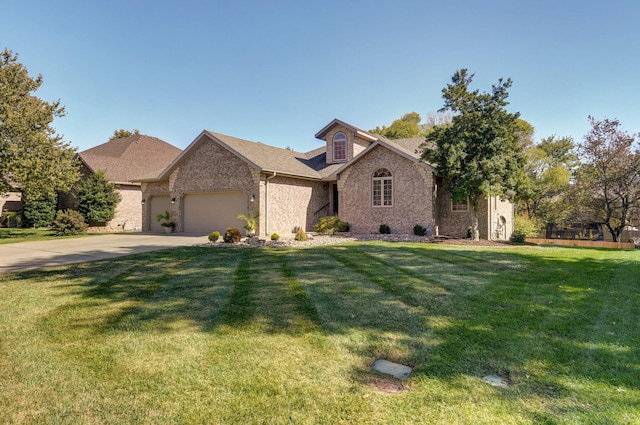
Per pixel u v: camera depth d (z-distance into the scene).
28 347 4.36
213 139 19.56
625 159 18.39
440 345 4.33
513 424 2.84
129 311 5.72
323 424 2.89
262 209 18.66
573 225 25.14
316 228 19.50
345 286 7.17
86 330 4.91
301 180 21.38
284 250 12.72
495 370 3.72
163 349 4.28
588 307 5.76
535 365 3.80
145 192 23.47
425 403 3.15
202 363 3.92
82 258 11.40
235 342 4.46
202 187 20.50
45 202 27.83
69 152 21.25
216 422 2.92
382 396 3.28
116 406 3.14
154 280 7.91
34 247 14.41
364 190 19.88
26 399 3.26
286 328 4.92
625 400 3.15
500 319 5.19
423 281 7.58
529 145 32.72
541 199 28.38
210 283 7.55
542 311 5.54
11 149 18.22
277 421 2.93
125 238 17.98
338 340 4.50
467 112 15.70
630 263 9.96
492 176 15.12
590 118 19.55
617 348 4.21
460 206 19.28
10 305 6.09
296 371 3.74
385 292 6.70
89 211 24.48
